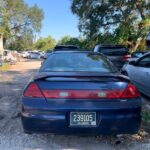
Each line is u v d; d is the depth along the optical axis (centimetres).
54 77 219
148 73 361
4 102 388
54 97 212
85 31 1653
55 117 209
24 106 214
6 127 278
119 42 1491
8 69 1045
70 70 251
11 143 236
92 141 241
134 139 245
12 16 2869
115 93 213
